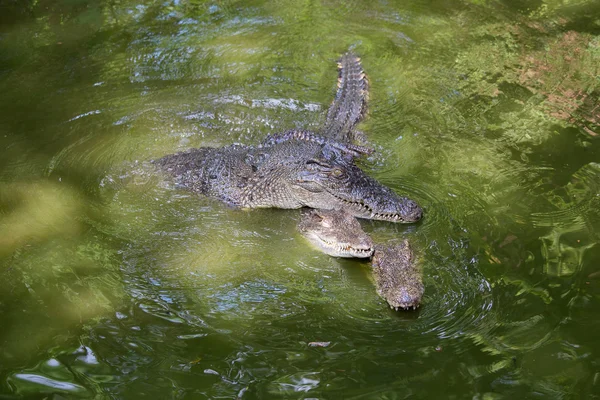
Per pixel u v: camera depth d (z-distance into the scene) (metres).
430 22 9.95
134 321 4.63
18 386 4.05
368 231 5.78
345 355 4.30
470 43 9.27
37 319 4.64
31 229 5.71
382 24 9.96
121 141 7.20
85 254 5.40
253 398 3.95
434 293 4.87
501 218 5.75
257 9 10.45
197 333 4.53
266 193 6.31
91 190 6.35
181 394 3.98
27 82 8.38
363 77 8.37
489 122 7.38
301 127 7.54
